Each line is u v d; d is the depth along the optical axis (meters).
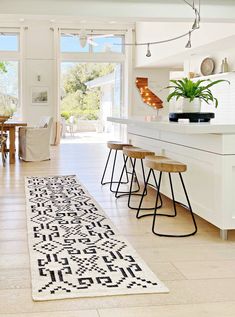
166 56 9.44
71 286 2.50
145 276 2.66
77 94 12.40
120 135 12.53
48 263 2.87
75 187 5.61
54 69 11.97
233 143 3.38
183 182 3.93
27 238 3.46
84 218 4.07
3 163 7.93
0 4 6.20
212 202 3.60
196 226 3.74
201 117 4.09
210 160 3.58
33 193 5.21
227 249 3.24
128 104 12.47
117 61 12.45
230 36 6.59
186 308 2.26
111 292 2.42
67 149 10.30
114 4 6.45
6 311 2.21
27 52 11.81
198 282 2.60
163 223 3.96
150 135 5.20
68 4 6.38
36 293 2.40
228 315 2.19
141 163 5.33
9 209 4.44
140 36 11.70
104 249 3.18
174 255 3.09
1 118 7.85
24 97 11.91
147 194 5.25
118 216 4.20
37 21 11.75
